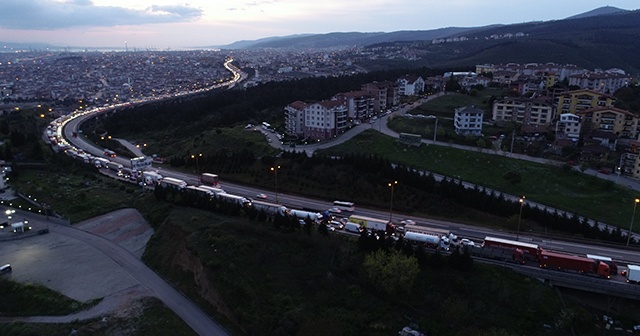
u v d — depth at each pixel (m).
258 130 159.25
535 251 68.00
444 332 57.66
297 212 86.00
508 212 86.06
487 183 103.81
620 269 66.44
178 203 92.75
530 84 177.25
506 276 65.31
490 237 74.62
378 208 93.25
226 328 58.94
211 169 122.56
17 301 66.06
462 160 116.44
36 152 140.00
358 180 100.56
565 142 122.50
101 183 117.38
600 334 57.28
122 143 179.50
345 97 158.50
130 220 93.19
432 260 67.50
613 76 174.62
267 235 74.50
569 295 63.78
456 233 80.75
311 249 72.00
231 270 65.69
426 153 121.06
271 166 114.38
